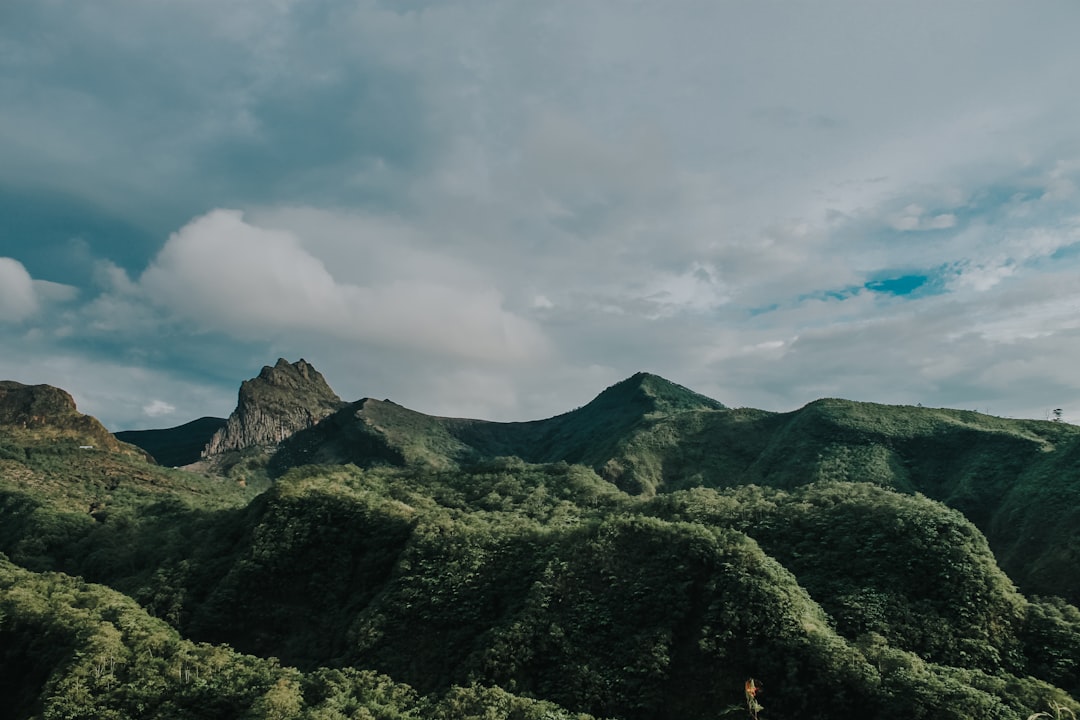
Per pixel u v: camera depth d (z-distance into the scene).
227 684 78.31
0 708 86.56
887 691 68.50
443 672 91.12
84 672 79.06
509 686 83.25
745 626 80.81
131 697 76.12
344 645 101.81
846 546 100.94
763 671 76.12
